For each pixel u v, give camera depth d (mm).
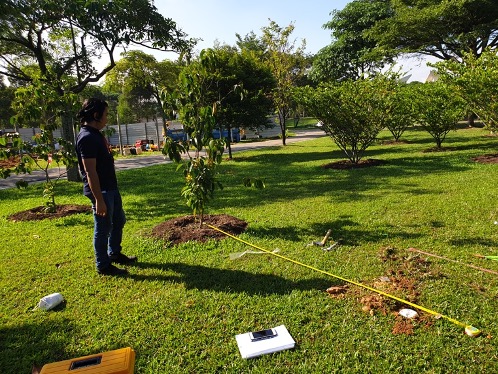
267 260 4258
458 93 10242
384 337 2779
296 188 8367
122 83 25422
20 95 6605
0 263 4547
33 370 2596
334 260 4184
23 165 6559
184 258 4453
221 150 4863
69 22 10648
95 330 3057
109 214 4020
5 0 8984
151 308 3352
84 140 3721
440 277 3645
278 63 21375
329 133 11633
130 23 10758
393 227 5195
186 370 2553
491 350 2584
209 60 5121
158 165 15156
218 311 3240
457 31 21062
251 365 2582
